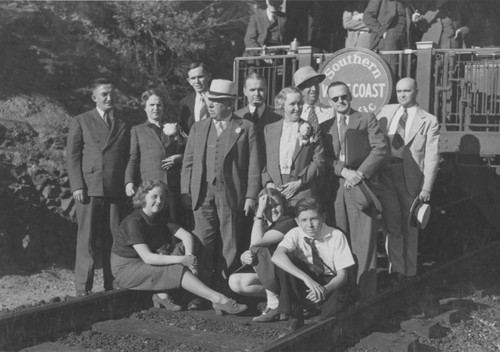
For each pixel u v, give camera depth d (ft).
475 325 20.85
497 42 50.08
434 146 21.98
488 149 26.50
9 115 32.17
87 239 21.89
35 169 30.53
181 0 44.50
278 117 22.18
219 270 21.44
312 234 18.21
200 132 21.26
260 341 17.69
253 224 21.09
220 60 46.80
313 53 30.25
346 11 31.99
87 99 36.14
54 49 37.58
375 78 26.45
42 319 18.35
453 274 26.12
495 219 28.68
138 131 22.22
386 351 17.71
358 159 20.01
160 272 19.98
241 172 20.94
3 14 37.27
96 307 19.76
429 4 43.91
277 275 18.94
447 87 27.25
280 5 32.40
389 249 22.66
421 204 22.11
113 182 21.97
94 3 42.04
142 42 42.01
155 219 20.83
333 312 18.34
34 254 29.22
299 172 20.06
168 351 17.28
